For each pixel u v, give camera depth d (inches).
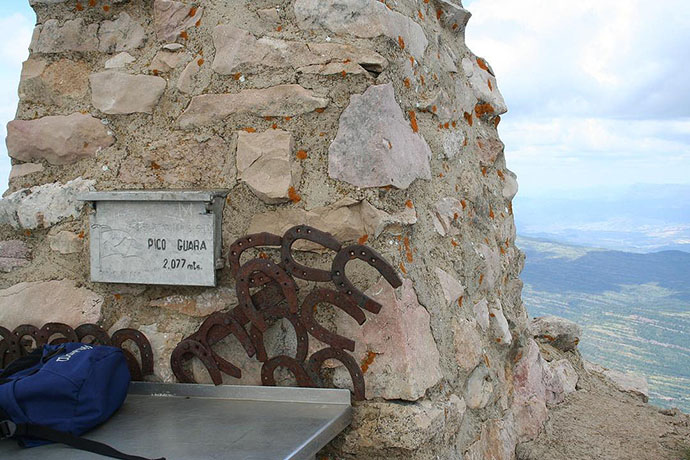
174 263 96.7
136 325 101.6
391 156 92.6
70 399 81.1
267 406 90.1
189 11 102.6
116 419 86.9
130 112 105.0
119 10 107.9
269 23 97.1
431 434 88.1
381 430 87.0
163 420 86.0
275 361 92.6
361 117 91.2
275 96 94.8
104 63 107.9
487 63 157.9
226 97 98.0
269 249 95.0
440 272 107.1
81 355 86.7
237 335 93.0
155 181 102.2
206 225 94.4
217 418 85.8
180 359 97.4
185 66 101.9
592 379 182.4
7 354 107.4
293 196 92.8
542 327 192.9
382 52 93.3
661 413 156.6
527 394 139.6
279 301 91.4
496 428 120.1
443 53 127.3
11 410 78.5
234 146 97.0
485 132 149.9
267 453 72.7
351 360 88.6
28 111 111.4
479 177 140.1
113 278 100.6
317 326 89.0
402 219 93.6
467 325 114.0
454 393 103.5
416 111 107.5
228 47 98.5
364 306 86.7
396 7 103.7
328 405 89.2
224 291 97.2
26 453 75.0
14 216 109.6
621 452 131.6
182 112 101.3
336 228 91.1
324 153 92.5
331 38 93.9
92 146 107.0
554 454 129.2
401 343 88.7
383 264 86.3
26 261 110.0
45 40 111.1
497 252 141.3
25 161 111.7
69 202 107.0
